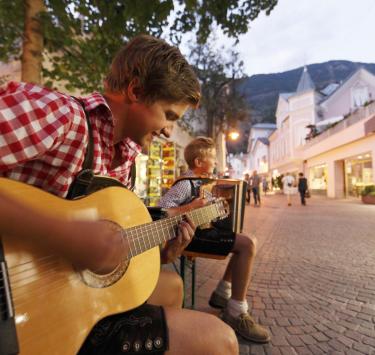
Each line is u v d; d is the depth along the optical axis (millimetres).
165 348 930
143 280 1203
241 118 17531
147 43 1044
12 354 696
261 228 7773
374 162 16641
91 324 937
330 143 22422
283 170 40656
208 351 947
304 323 2469
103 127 998
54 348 824
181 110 1124
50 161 842
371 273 3824
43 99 774
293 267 4105
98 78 3723
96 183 1048
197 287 3277
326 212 11969
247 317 2189
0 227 648
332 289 3256
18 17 3088
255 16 3752
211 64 16109
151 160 8039
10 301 710
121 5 3164
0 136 686
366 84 30172
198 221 1704
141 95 1049
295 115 35000
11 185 782
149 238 1261
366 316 2602
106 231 795
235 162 84438
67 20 3143
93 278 976
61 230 697
